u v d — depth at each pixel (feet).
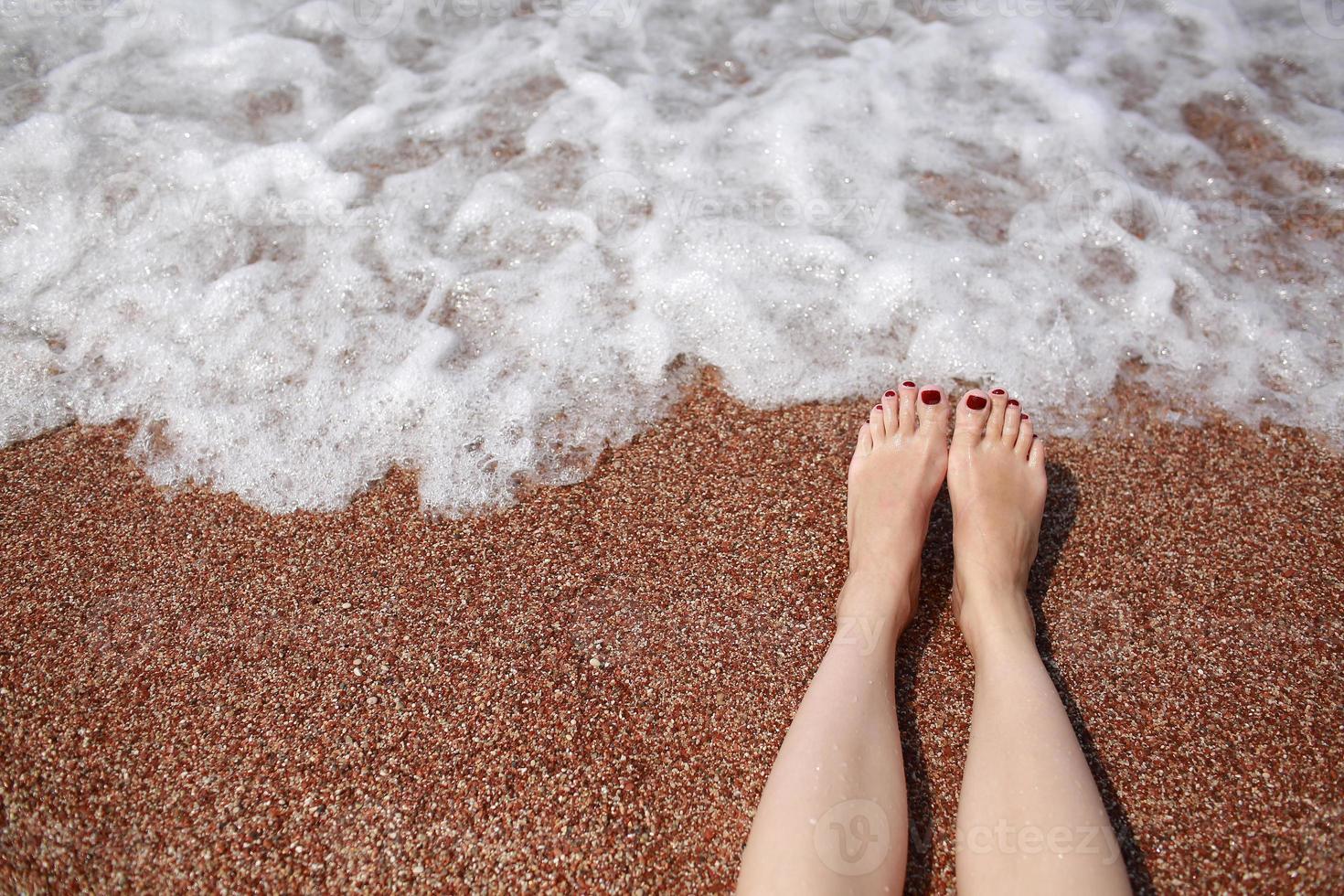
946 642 6.07
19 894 5.02
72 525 6.70
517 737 5.57
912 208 8.66
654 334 7.73
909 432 6.60
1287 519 6.63
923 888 4.99
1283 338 7.65
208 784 5.41
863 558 6.00
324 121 9.57
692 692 5.78
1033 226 8.52
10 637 6.08
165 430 7.22
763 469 6.98
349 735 5.60
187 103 9.67
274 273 8.13
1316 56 10.21
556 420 7.25
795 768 4.73
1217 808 5.26
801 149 9.19
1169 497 6.79
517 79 10.07
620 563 6.44
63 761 5.51
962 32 10.61
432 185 8.91
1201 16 10.73
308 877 5.06
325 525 6.68
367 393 7.36
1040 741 4.80
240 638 6.07
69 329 7.80
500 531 6.62
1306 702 5.70
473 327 7.80
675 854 5.13
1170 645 6.00
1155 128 9.46
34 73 9.82
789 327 7.79
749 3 11.11
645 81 10.02
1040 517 6.31
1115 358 7.58
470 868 5.08
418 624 6.12
